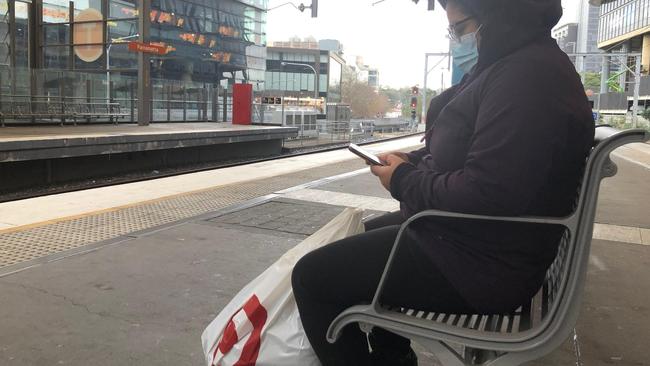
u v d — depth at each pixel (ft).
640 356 9.92
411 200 5.57
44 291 12.28
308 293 5.94
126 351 9.62
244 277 13.55
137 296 12.12
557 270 5.82
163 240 16.71
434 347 5.46
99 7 85.10
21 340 9.95
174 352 9.62
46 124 59.88
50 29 72.49
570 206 5.40
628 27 242.99
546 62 5.09
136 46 63.46
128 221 19.24
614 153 67.26
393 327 5.55
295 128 79.20
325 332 5.96
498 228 5.26
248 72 185.88
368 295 5.79
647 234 19.63
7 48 68.18
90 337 10.12
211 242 16.63
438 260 5.41
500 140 4.96
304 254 6.46
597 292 13.21
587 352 10.04
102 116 65.62
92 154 44.11
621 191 31.71
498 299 5.30
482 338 5.22
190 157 59.00
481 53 5.56
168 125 72.13
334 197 25.41
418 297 5.65
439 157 5.78
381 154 6.42
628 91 236.43
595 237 19.02
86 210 21.01
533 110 4.90
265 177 32.35
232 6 171.53
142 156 51.72
